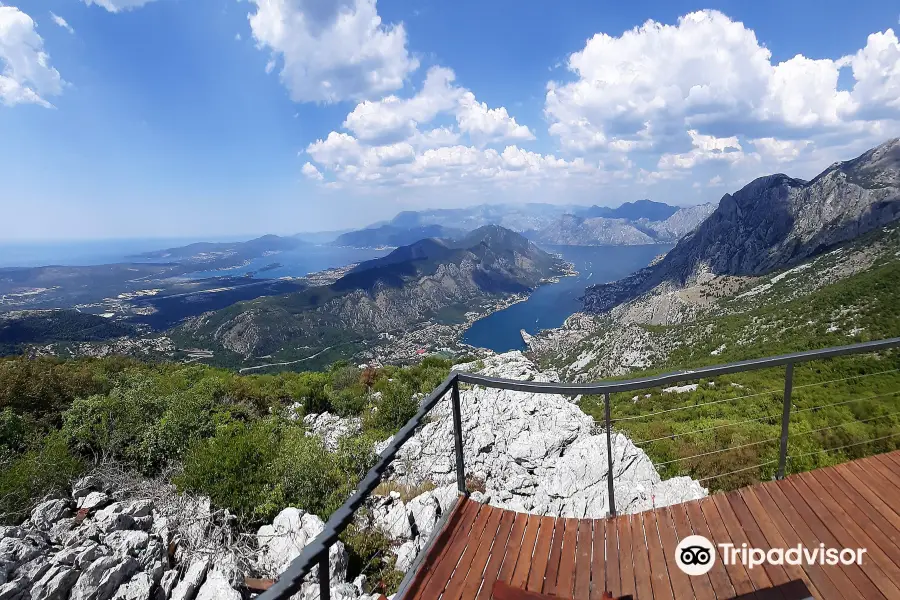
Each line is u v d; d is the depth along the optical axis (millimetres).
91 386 13820
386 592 5273
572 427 11070
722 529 3498
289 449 8656
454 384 3832
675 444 10789
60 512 6309
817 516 3541
